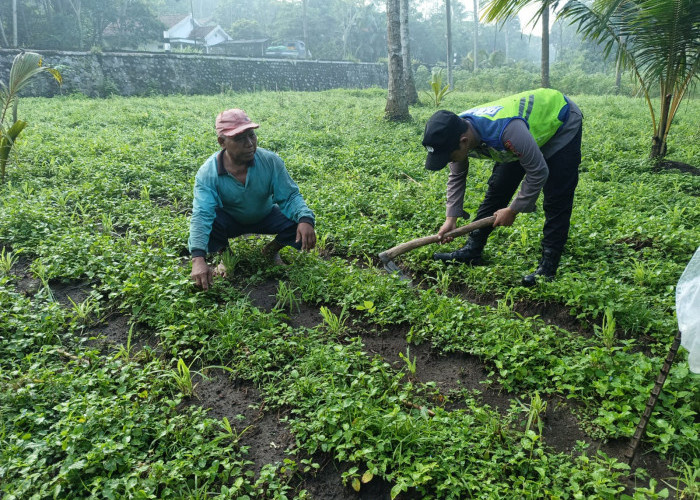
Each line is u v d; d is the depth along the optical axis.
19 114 13.09
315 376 3.40
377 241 5.38
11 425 2.98
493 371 3.53
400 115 14.16
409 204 6.31
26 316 3.89
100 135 10.23
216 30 53.06
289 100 19.53
